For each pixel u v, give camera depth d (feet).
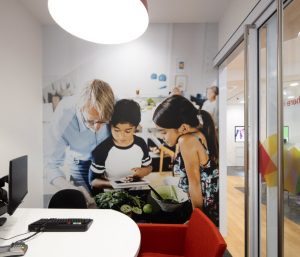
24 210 5.93
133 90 9.36
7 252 3.70
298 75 4.12
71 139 9.33
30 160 8.40
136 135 9.32
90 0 3.64
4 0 6.92
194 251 4.90
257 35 5.74
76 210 5.94
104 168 9.29
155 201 9.28
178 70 9.35
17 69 7.62
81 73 9.36
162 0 7.80
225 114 9.31
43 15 8.66
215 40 9.31
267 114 5.47
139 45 9.36
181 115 9.29
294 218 4.30
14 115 7.44
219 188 9.27
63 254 3.83
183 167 9.25
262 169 5.70
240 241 8.96
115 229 4.80
